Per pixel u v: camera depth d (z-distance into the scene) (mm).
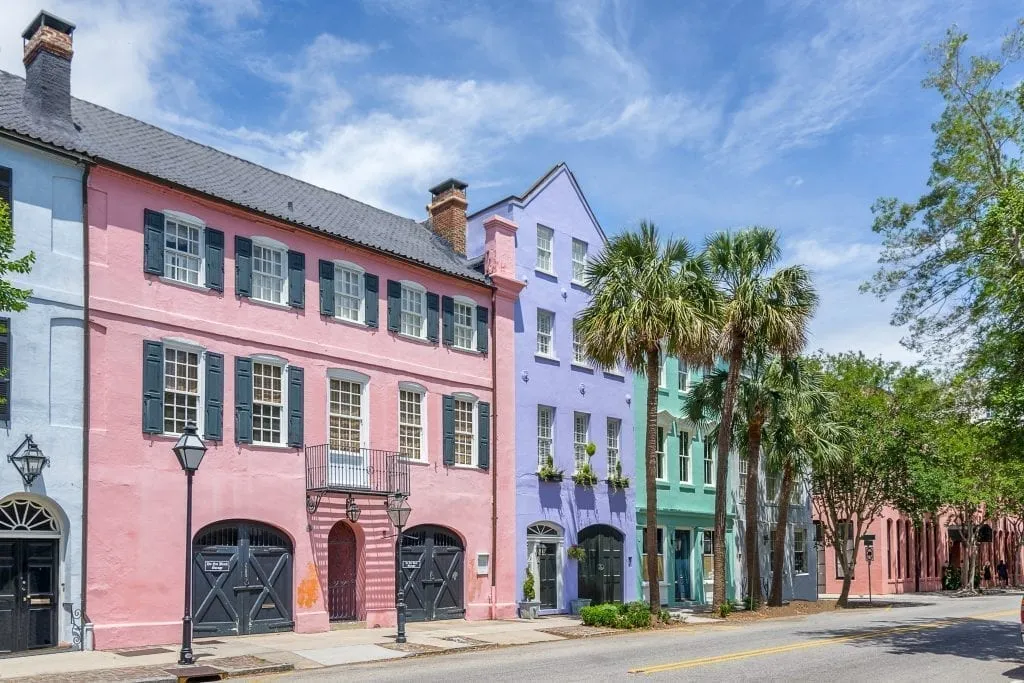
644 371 28000
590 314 27703
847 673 16016
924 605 39125
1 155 18891
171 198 21641
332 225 26062
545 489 30688
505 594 28641
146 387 20500
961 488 43531
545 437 31344
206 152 25406
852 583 50406
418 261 27203
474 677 15562
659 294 26547
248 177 25688
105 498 19609
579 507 31828
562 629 25375
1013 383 20391
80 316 19656
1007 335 20406
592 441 32812
